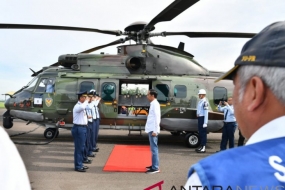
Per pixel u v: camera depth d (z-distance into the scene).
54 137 10.86
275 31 0.89
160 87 10.42
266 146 0.82
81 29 8.66
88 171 6.68
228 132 8.77
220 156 0.81
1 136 0.81
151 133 6.53
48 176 6.18
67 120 10.50
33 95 10.51
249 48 0.96
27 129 15.13
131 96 10.77
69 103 10.36
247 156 0.80
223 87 10.77
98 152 9.05
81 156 6.68
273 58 0.86
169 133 15.30
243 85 0.98
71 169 6.82
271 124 0.85
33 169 6.76
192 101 10.44
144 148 9.66
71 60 10.71
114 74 10.55
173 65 10.88
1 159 0.75
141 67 10.69
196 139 10.36
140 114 10.66
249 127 0.98
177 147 10.44
